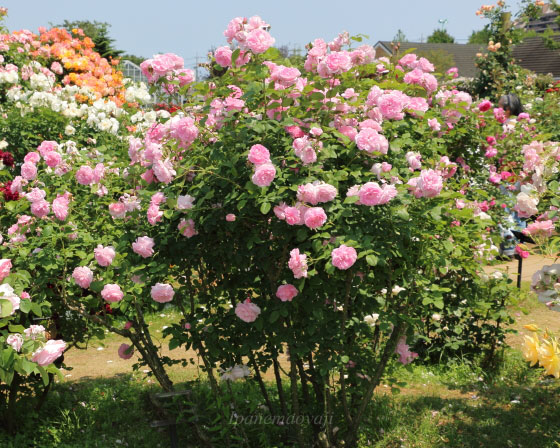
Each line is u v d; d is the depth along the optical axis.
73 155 4.30
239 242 3.49
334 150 3.38
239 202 3.14
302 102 3.33
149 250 3.54
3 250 3.91
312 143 3.12
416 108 3.62
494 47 15.05
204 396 4.39
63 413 4.48
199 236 3.56
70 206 4.09
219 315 3.73
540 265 8.78
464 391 5.02
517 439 4.16
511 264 8.97
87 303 3.98
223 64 3.53
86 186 4.46
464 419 4.48
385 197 3.06
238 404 4.19
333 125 3.46
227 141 3.43
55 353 2.67
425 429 4.27
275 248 3.43
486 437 4.20
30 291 3.91
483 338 5.58
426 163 3.91
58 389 5.13
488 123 5.88
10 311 2.50
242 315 3.44
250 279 3.60
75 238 3.99
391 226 3.31
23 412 4.49
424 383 5.18
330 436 3.82
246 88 3.43
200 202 3.27
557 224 3.50
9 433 4.32
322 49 3.63
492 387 5.09
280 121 3.38
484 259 5.10
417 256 3.53
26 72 8.68
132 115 7.82
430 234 3.40
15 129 6.97
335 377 4.91
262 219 3.38
